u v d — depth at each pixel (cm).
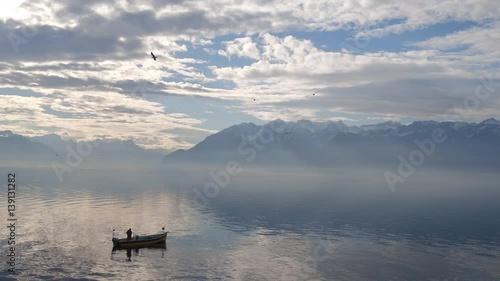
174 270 8281
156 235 10244
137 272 8069
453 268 9162
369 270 8794
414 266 9231
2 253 8956
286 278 8038
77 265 8331
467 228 14125
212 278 7894
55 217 14062
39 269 7969
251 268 8612
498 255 10331
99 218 14262
